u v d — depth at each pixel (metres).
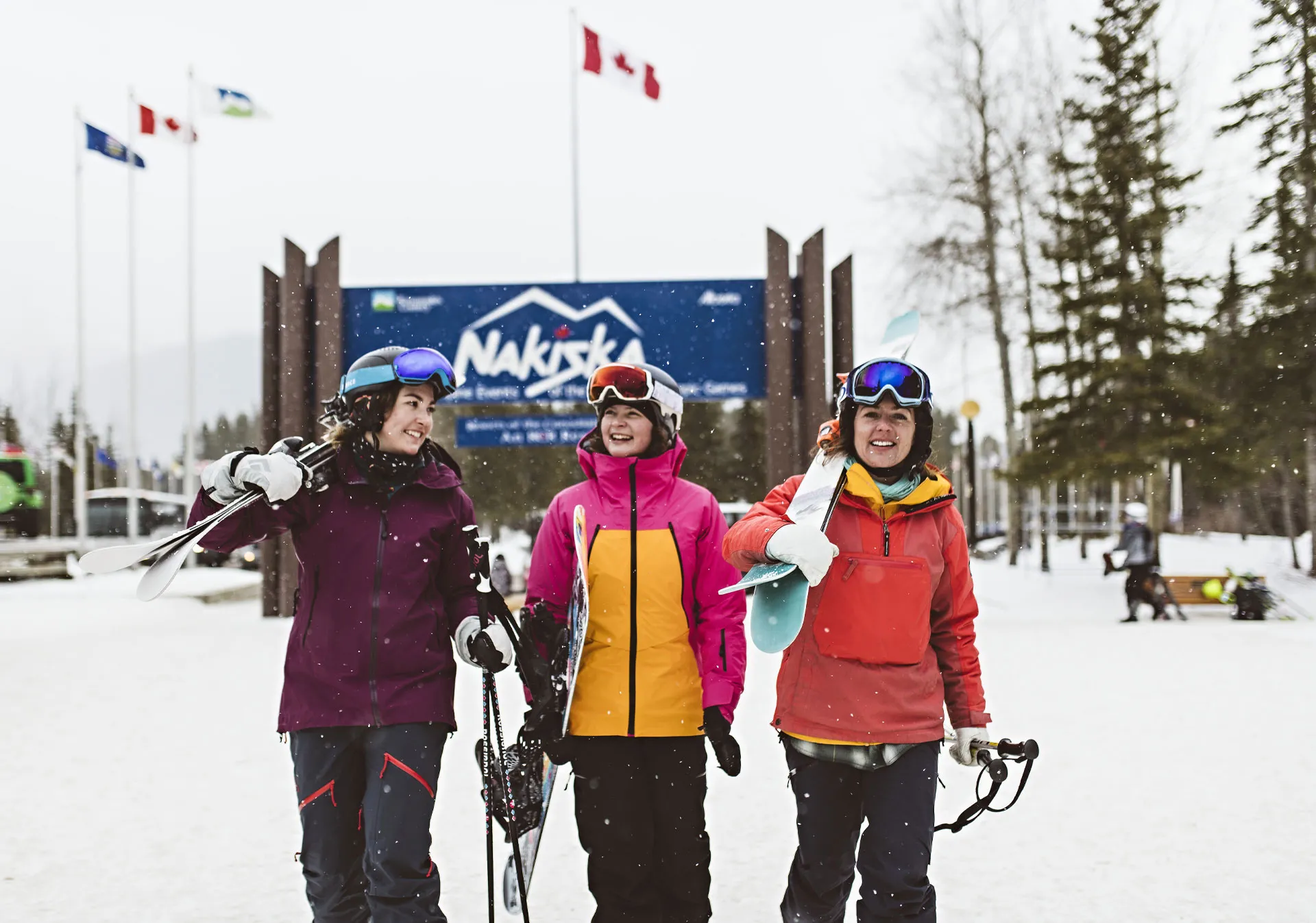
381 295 15.38
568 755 2.92
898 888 2.81
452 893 3.88
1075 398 20.19
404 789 2.74
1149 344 19.98
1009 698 7.97
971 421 19.94
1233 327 21.66
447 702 2.89
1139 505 14.79
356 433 2.87
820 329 15.03
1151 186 20.50
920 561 2.91
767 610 2.78
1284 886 3.76
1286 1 21.16
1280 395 20.64
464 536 2.97
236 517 2.77
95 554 2.56
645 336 15.28
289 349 15.35
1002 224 24.20
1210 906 3.58
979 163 23.77
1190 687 8.40
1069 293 22.23
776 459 14.99
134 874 4.07
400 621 2.83
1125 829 4.53
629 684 3.02
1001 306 23.97
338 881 2.82
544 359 15.33
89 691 8.68
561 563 3.25
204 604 18.69
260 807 5.05
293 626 2.89
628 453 3.19
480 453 46.28
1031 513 31.20
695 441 45.41
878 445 2.93
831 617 2.92
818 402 15.02
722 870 4.10
